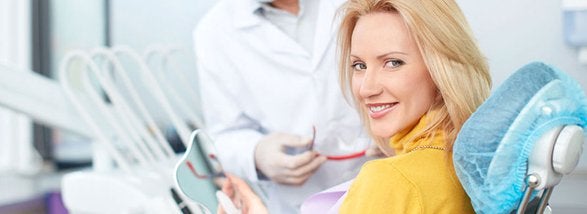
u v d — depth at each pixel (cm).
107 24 293
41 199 276
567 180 158
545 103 75
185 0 271
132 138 185
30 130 307
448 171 83
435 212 82
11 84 177
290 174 146
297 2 153
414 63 86
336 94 146
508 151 74
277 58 150
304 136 148
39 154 310
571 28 160
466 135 76
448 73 84
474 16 167
